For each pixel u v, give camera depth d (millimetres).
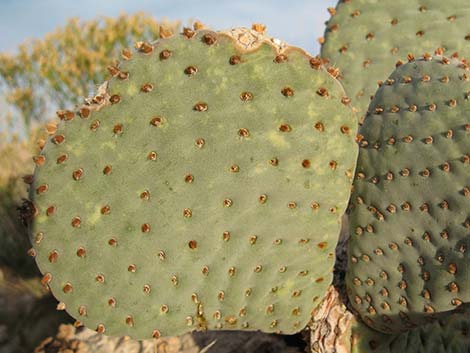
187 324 1772
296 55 1595
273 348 2613
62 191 1620
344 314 1993
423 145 1713
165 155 1604
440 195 1690
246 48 1570
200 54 1574
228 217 1656
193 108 1587
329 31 2572
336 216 1750
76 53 6203
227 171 1616
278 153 1626
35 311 3826
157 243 1650
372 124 1818
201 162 1608
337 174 1698
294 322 1902
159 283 1691
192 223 1646
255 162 1618
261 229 1690
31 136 5875
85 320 1724
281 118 1609
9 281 4465
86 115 1600
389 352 1991
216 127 1593
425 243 1741
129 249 1649
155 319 1732
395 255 1805
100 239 1644
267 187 1646
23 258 4727
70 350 2773
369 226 1828
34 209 1637
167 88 1582
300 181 1662
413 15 2498
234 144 1604
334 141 1664
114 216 1630
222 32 1584
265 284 1771
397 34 2500
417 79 1776
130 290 1687
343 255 2148
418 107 1746
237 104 1587
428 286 1764
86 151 1607
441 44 2469
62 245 1647
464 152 1653
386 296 1862
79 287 1681
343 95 1654
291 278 1803
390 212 1779
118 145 1603
